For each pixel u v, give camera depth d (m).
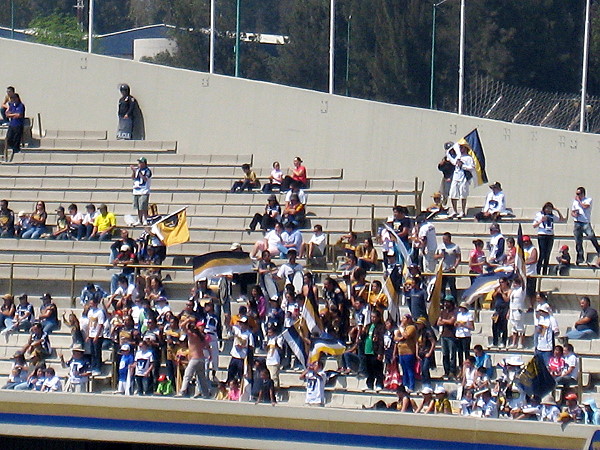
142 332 79.06
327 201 98.56
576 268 85.31
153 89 111.38
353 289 78.62
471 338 79.00
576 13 123.50
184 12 124.75
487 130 98.94
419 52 115.25
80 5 144.75
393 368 74.38
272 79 119.50
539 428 65.38
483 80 116.69
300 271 81.69
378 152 102.94
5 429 74.94
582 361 75.62
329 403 74.56
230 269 80.19
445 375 75.19
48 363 81.31
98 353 80.19
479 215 92.38
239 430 71.12
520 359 73.06
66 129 114.19
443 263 82.62
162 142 109.25
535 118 108.75
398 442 67.88
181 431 72.12
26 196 103.75
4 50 115.94
